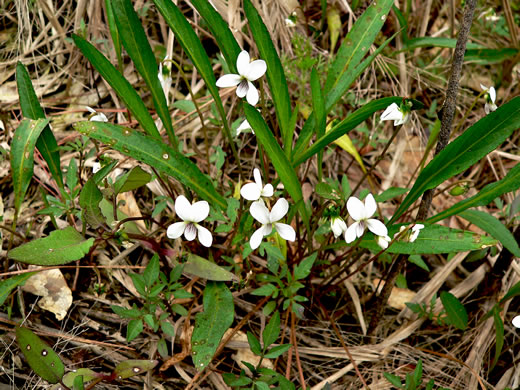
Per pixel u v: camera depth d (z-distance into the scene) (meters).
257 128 0.22
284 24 0.35
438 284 0.29
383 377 0.27
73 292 0.27
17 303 0.26
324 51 0.36
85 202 0.22
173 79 0.35
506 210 0.31
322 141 0.25
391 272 0.26
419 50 0.39
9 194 0.29
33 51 0.35
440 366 0.27
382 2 0.26
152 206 0.30
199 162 0.32
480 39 0.40
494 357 0.27
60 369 0.22
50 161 0.26
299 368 0.24
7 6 0.35
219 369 0.26
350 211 0.23
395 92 0.36
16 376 0.24
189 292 0.25
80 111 0.33
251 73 0.23
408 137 0.35
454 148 0.23
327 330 0.28
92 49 0.23
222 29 0.24
